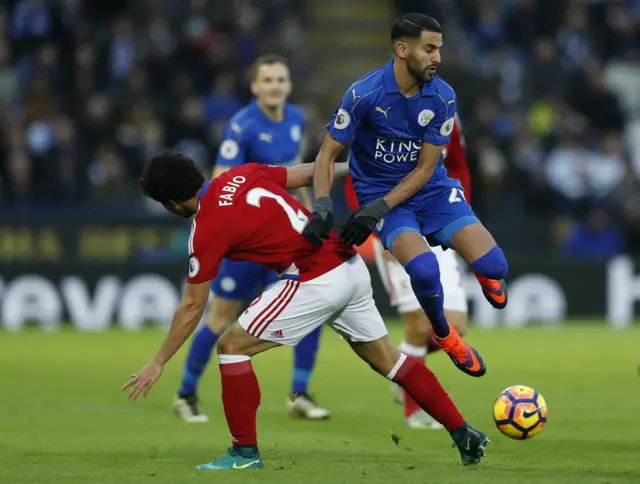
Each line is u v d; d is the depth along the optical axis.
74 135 62.12
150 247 55.91
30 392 34.25
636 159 69.00
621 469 20.42
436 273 20.89
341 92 71.25
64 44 70.00
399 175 22.05
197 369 28.77
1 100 69.81
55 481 18.98
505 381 35.88
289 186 20.75
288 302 19.67
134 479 19.03
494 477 19.03
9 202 57.78
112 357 43.59
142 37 70.88
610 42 74.75
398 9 73.81
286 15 73.12
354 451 23.11
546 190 59.56
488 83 65.88
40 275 55.44
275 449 23.38
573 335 51.34
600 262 57.12
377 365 20.38
